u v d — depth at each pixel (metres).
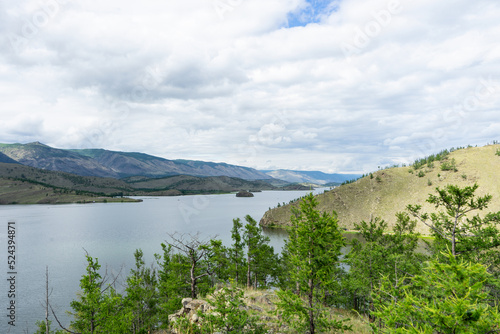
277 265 38.38
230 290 12.95
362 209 150.25
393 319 6.72
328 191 176.62
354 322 17.78
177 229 143.25
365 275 19.11
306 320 13.53
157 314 28.52
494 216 15.67
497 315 5.21
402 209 138.62
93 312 19.31
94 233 137.12
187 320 16.75
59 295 56.31
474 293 5.75
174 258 33.62
